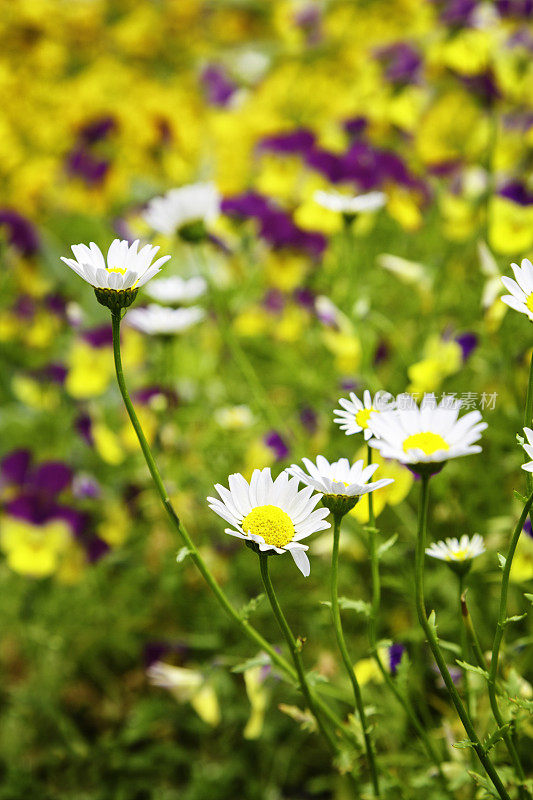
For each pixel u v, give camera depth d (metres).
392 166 1.70
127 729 1.23
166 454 1.30
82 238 2.15
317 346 1.57
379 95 1.98
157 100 2.36
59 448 1.62
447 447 0.75
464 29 1.71
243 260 1.69
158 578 1.34
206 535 1.29
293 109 2.60
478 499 1.12
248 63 3.21
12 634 1.35
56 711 1.22
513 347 1.16
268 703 1.16
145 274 0.77
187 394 1.52
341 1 2.93
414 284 1.41
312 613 1.22
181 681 1.08
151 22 3.14
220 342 1.62
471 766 0.87
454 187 1.69
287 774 1.16
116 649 1.33
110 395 1.69
